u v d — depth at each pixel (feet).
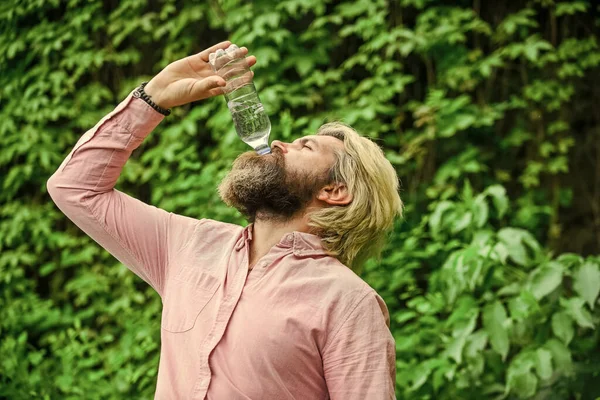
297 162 5.91
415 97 13.58
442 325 10.34
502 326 9.09
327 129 6.33
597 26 13.42
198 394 5.32
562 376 9.26
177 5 14.34
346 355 5.26
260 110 6.17
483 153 13.52
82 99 14.79
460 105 12.70
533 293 8.98
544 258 9.54
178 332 5.61
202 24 14.28
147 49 14.82
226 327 5.43
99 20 14.71
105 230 6.12
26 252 15.05
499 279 9.87
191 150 12.77
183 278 5.84
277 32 13.07
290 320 5.33
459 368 9.73
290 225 5.93
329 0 13.20
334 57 13.75
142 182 13.69
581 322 8.79
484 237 9.64
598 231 13.50
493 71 13.57
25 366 11.69
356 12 13.05
